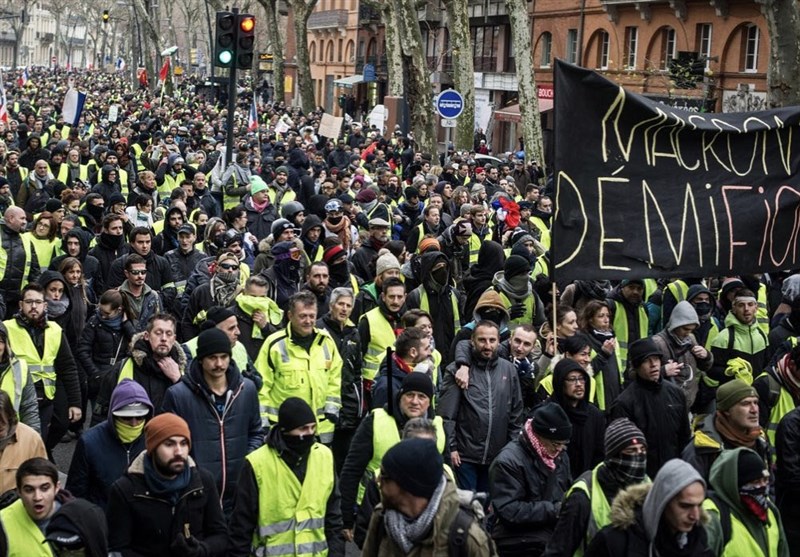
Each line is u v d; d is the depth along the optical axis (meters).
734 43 48.31
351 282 14.60
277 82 77.88
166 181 26.59
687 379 11.47
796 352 9.95
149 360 9.99
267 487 7.77
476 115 71.38
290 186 27.56
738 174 10.84
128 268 12.96
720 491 7.24
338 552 7.97
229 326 10.51
